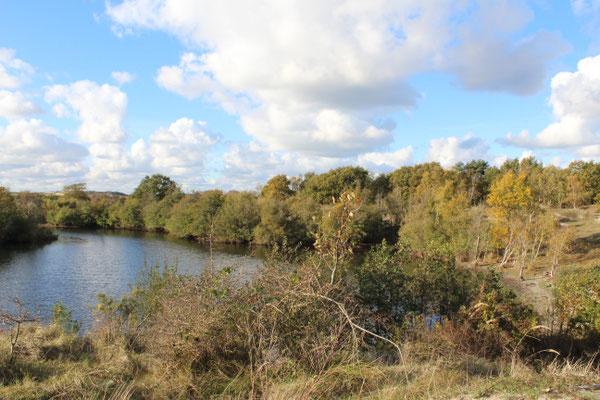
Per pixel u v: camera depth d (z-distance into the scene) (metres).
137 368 5.77
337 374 5.23
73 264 32.00
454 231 37.06
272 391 4.63
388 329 8.41
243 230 49.66
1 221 42.50
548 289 23.72
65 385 4.82
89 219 72.62
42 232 50.47
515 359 7.00
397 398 4.61
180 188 74.06
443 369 5.66
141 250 42.00
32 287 23.61
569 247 29.97
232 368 5.58
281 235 47.38
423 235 38.12
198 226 52.75
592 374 5.08
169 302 6.04
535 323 8.38
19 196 70.81
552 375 5.00
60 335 7.00
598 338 8.64
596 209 51.97
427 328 7.95
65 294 22.02
